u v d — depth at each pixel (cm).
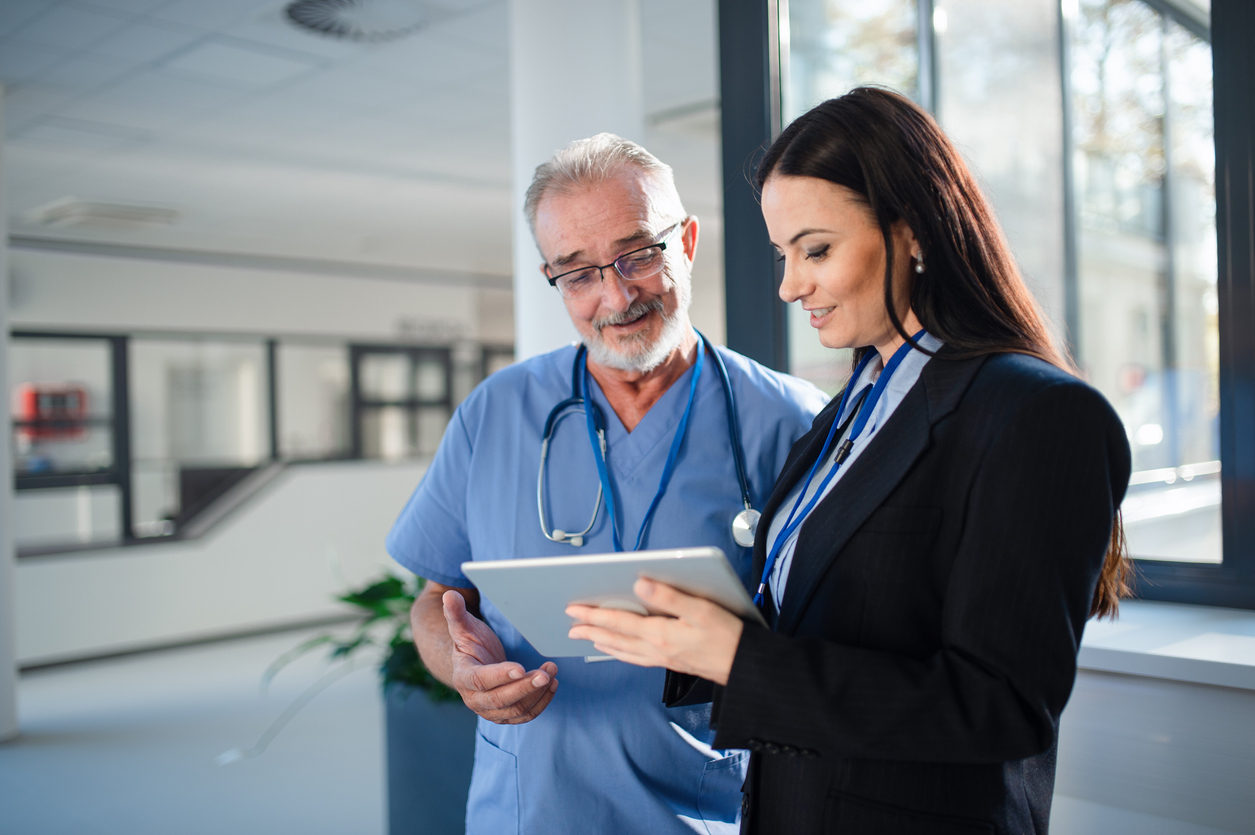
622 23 216
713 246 749
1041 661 63
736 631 68
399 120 410
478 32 313
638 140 221
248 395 702
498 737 113
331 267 745
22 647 479
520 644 110
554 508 113
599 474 112
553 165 105
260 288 707
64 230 597
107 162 466
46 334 603
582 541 111
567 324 213
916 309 76
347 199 557
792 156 75
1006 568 64
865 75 210
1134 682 124
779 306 176
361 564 620
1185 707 120
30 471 565
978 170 88
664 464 112
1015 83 252
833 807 73
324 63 340
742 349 181
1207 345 259
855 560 74
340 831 264
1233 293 140
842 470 83
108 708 403
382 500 634
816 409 120
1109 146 264
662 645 70
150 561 526
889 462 74
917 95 225
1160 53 251
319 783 303
